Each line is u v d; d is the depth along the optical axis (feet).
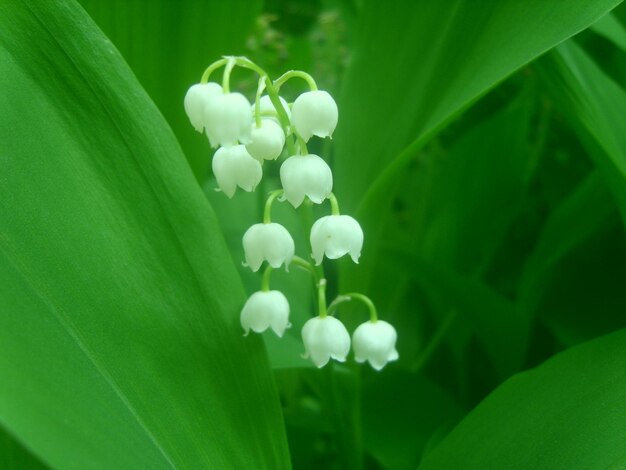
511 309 0.47
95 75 0.30
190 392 0.30
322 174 0.29
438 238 0.58
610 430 0.29
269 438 0.31
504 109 0.58
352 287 0.46
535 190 0.64
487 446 0.32
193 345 0.31
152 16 0.46
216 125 0.27
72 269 0.29
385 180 0.39
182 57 0.49
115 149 0.31
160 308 0.31
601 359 0.33
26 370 0.23
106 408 0.25
